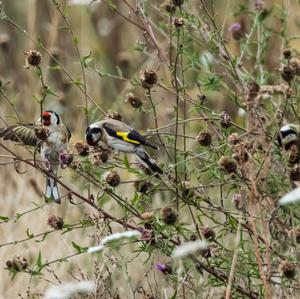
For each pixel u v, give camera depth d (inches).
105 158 421.7
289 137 404.2
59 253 528.4
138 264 500.4
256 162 433.1
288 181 406.9
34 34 756.0
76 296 417.1
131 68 741.3
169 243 422.0
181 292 426.3
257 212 425.4
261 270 383.9
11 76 744.3
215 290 458.6
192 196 424.5
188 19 483.8
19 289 513.3
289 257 401.7
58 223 413.4
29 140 454.6
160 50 513.7
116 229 533.3
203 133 423.2
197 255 404.5
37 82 706.2
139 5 508.1
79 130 679.7
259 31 511.8
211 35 489.7
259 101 433.1
